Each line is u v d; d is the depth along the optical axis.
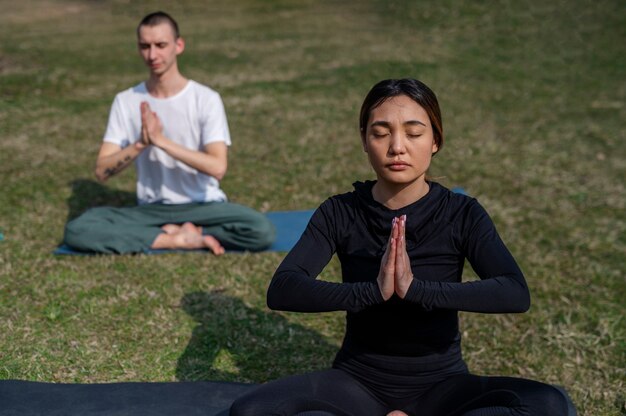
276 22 15.13
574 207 6.09
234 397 3.21
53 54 11.66
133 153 4.63
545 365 3.77
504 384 2.48
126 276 4.52
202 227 5.00
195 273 4.59
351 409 2.56
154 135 4.57
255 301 4.29
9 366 3.49
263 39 13.34
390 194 2.58
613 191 6.48
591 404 3.44
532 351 3.90
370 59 11.58
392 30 13.88
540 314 4.29
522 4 14.58
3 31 14.14
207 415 3.05
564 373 3.71
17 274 4.51
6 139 7.48
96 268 4.62
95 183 6.42
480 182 6.56
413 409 2.61
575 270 4.90
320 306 2.43
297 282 2.46
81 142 7.52
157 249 4.89
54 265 4.66
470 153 7.35
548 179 6.71
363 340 2.61
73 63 11.11
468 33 13.33
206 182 4.99
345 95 9.59
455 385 2.55
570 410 3.12
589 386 3.59
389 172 2.50
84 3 17.52
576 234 5.52
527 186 6.52
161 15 4.71
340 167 6.89
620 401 3.46
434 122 2.53
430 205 2.57
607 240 5.43
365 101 2.57
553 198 6.26
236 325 4.02
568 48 12.23
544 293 4.55
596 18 13.61
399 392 2.59
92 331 3.89
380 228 2.56
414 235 2.55
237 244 4.92
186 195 4.96
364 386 2.63
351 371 2.64
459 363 2.64
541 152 7.47
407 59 11.52
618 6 14.05
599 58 11.67
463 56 11.81
